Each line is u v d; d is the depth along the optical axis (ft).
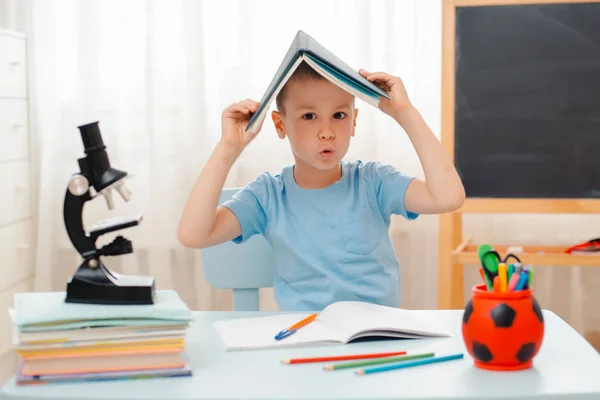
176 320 3.09
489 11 7.22
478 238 8.42
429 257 8.40
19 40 8.11
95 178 3.34
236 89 8.30
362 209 4.80
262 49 8.26
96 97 8.46
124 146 8.51
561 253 7.25
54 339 3.03
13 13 8.52
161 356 3.10
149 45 8.27
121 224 3.36
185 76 8.34
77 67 8.47
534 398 2.84
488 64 7.24
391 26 8.02
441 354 3.34
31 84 8.59
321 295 4.70
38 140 8.64
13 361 8.04
